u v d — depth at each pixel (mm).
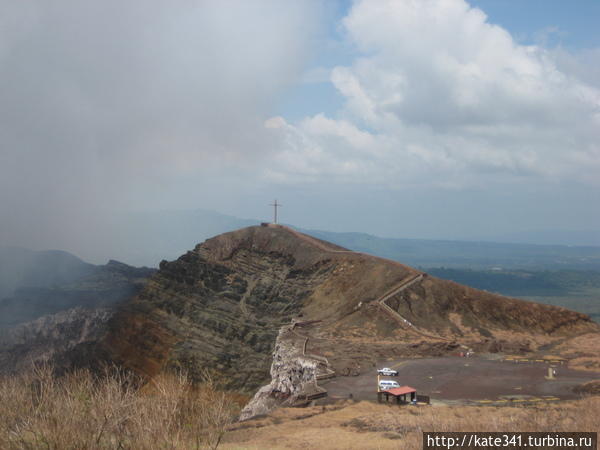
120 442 21734
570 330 107062
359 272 136875
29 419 22875
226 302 152125
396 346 89188
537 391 56844
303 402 54812
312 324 116500
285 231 180500
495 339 96188
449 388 59281
